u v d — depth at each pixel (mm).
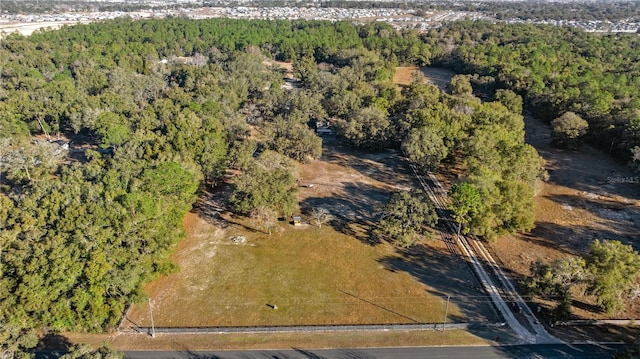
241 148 89875
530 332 52406
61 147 102375
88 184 63031
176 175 70000
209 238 72000
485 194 67438
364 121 108188
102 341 50969
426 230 74062
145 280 54969
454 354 49156
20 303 46906
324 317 55094
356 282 61688
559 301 57062
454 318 54750
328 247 69688
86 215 54781
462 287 60625
